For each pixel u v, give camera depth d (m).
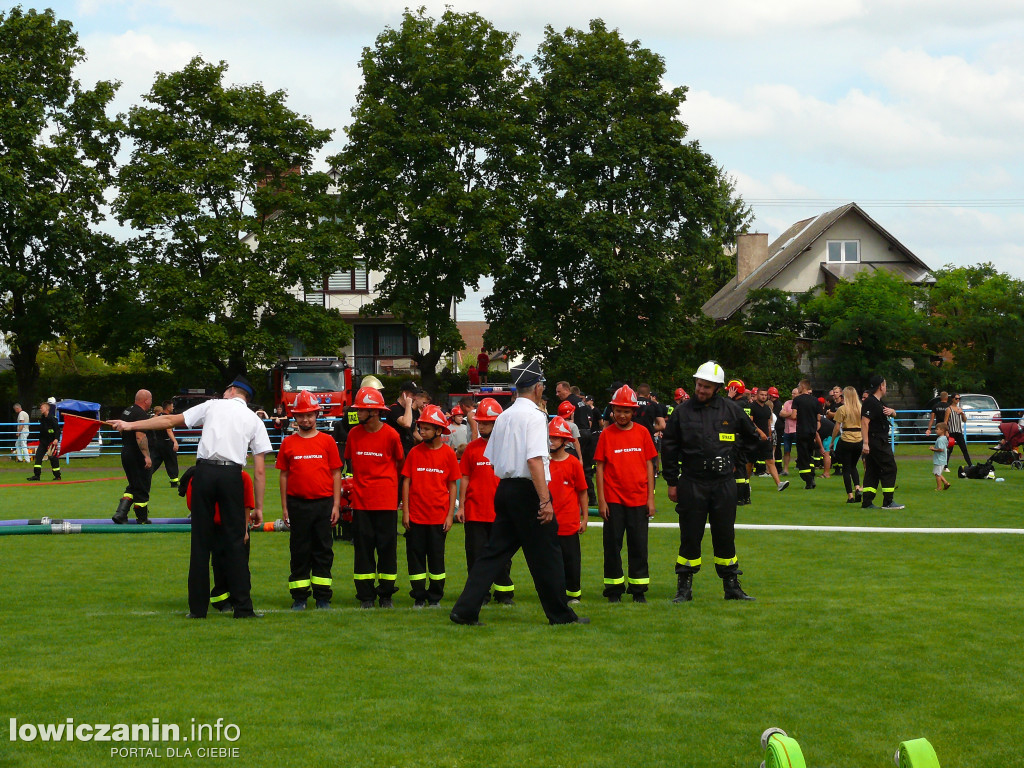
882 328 43.91
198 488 9.20
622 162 42.84
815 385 46.88
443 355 54.44
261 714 6.22
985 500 19.55
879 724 6.11
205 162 39.50
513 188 42.22
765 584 11.09
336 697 6.57
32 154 39.38
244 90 41.25
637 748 5.67
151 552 13.66
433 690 6.75
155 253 40.78
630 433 10.27
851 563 12.41
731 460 10.16
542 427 8.95
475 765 5.41
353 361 55.34
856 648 7.95
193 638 8.27
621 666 7.40
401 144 40.84
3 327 41.03
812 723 6.12
